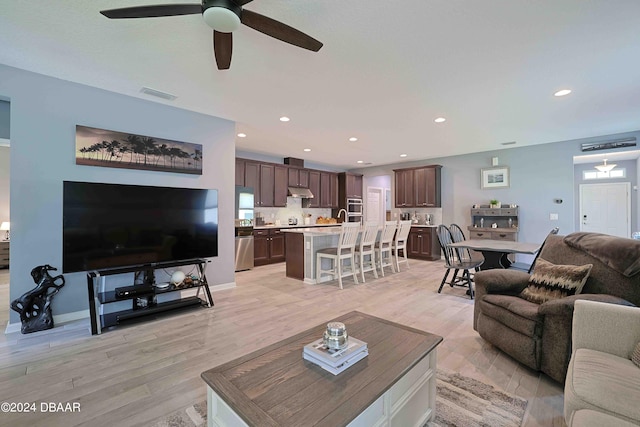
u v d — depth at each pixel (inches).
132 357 91.7
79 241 111.1
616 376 49.5
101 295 122.2
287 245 206.7
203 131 158.9
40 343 101.1
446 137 208.7
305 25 83.4
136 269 122.3
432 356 65.5
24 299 108.4
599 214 294.0
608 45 93.1
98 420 64.1
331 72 111.5
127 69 110.3
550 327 76.2
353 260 184.7
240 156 261.0
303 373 53.0
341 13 78.4
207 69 109.9
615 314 59.0
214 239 147.3
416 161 304.8
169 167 145.9
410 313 131.0
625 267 76.0
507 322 87.7
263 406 43.8
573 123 175.2
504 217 249.3
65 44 93.8
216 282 166.6
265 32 70.3
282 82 120.0
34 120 113.4
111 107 129.9
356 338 67.6
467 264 162.6
